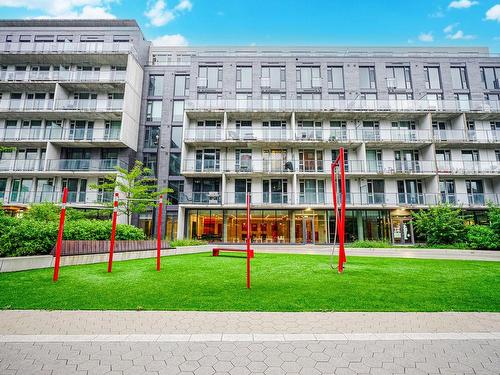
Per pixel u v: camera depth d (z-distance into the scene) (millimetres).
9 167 25578
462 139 26031
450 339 3766
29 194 25172
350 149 27422
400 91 27797
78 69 28531
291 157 27156
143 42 30391
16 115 26609
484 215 25609
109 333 3914
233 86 28250
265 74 28781
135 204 22156
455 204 24094
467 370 3004
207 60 28969
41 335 3824
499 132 26156
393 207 24859
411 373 2938
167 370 2961
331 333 3936
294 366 3049
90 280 7211
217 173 25688
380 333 3941
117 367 3020
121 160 25828
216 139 26438
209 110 26547
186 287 6512
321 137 26922
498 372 2965
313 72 28828
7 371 2918
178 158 28438
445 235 19219
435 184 25156
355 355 3316
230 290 6238
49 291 6074
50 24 30094
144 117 29016
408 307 5066
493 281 7227
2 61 28047
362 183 26438
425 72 28375
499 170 25844
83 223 11633
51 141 25391
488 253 15594
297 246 22734
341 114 26812
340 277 7672
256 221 26375
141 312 4793
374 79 28375
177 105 29406
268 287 6512
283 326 4184
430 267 9609
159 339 3723
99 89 27734
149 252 13273
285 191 26828
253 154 27375
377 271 8656
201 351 3398
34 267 8758
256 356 3275
